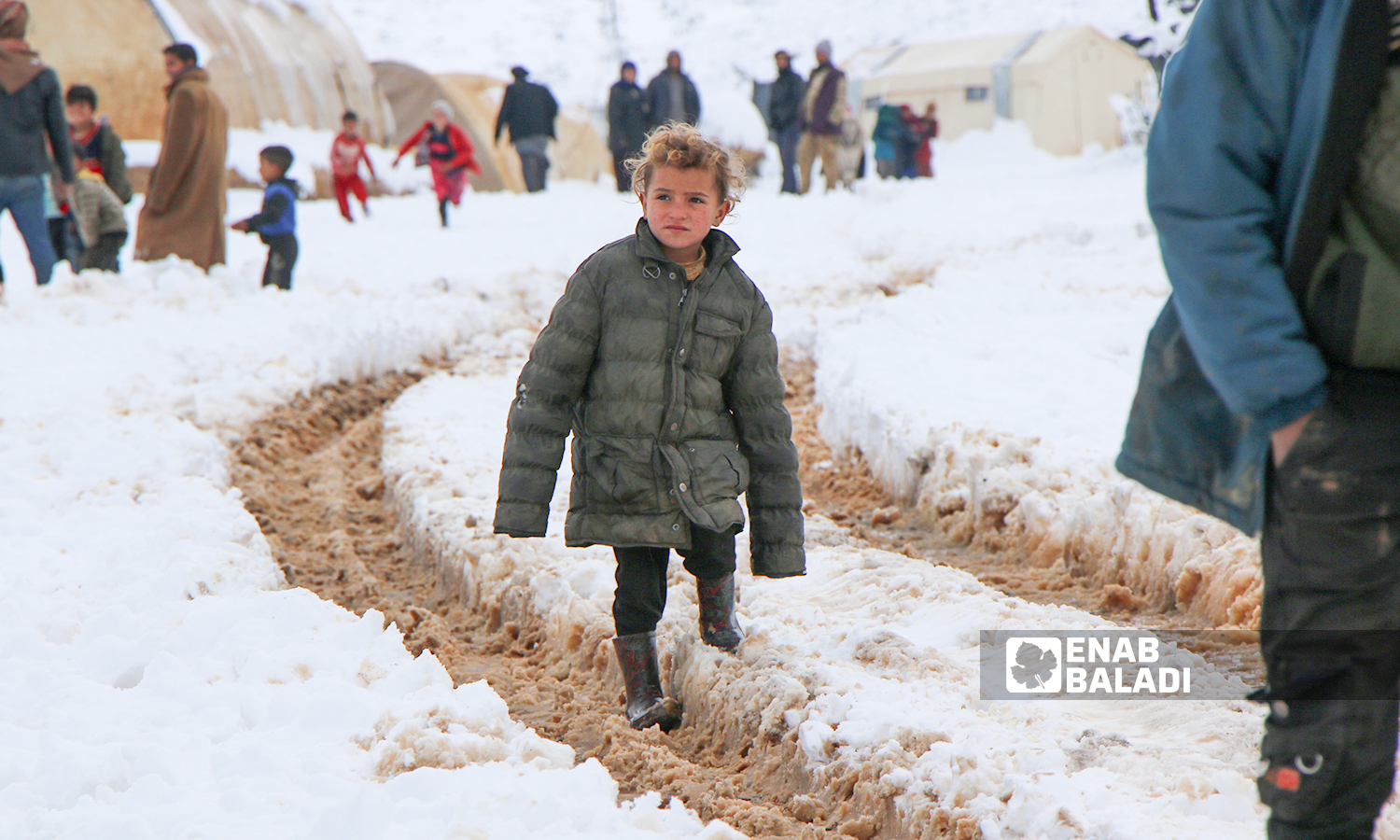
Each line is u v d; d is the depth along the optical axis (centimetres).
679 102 5778
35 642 974
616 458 847
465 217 4891
